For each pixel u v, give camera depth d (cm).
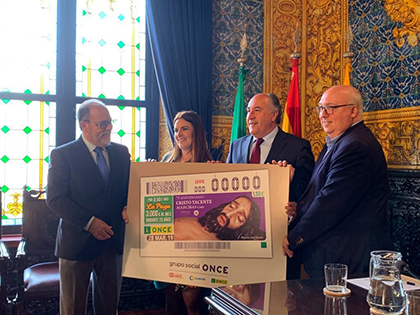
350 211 213
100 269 263
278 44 421
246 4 416
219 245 216
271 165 214
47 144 390
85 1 398
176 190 224
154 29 378
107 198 259
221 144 397
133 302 388
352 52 351
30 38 386
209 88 394
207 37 393
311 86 414
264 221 212
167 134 409
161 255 223
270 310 142
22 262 283
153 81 418
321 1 404
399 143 323
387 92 335
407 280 173
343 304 146
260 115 269
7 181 379
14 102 381
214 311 158
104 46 406
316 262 220
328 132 236
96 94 403
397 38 326
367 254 213
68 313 253
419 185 301
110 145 276
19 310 280
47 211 336
